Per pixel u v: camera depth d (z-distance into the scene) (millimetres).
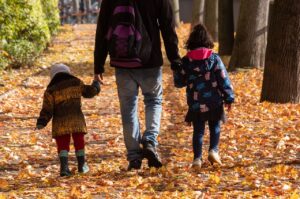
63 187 11055
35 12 33406
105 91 25625
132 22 11070
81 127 11727
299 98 20438
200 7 51875
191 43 11977
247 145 14547
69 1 70062
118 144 15266
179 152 14070
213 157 12031
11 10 29406
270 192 10211
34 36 33812
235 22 61250
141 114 19984
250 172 11750
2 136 16547
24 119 19312
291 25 20094
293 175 11352
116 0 11242
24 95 24484
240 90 24359
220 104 11844
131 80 11438
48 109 11641
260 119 17984
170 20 11383
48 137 16484
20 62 32375
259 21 29859
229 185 10953
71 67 34125
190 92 11922
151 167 11672
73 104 11727
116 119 18984
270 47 20531
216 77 11797
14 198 10367
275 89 20547
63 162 11820
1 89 25672
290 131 16156
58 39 49656
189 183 11078
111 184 11094
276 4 20188
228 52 34062
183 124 17938
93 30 58500
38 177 12164
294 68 20312
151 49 11266
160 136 16156
